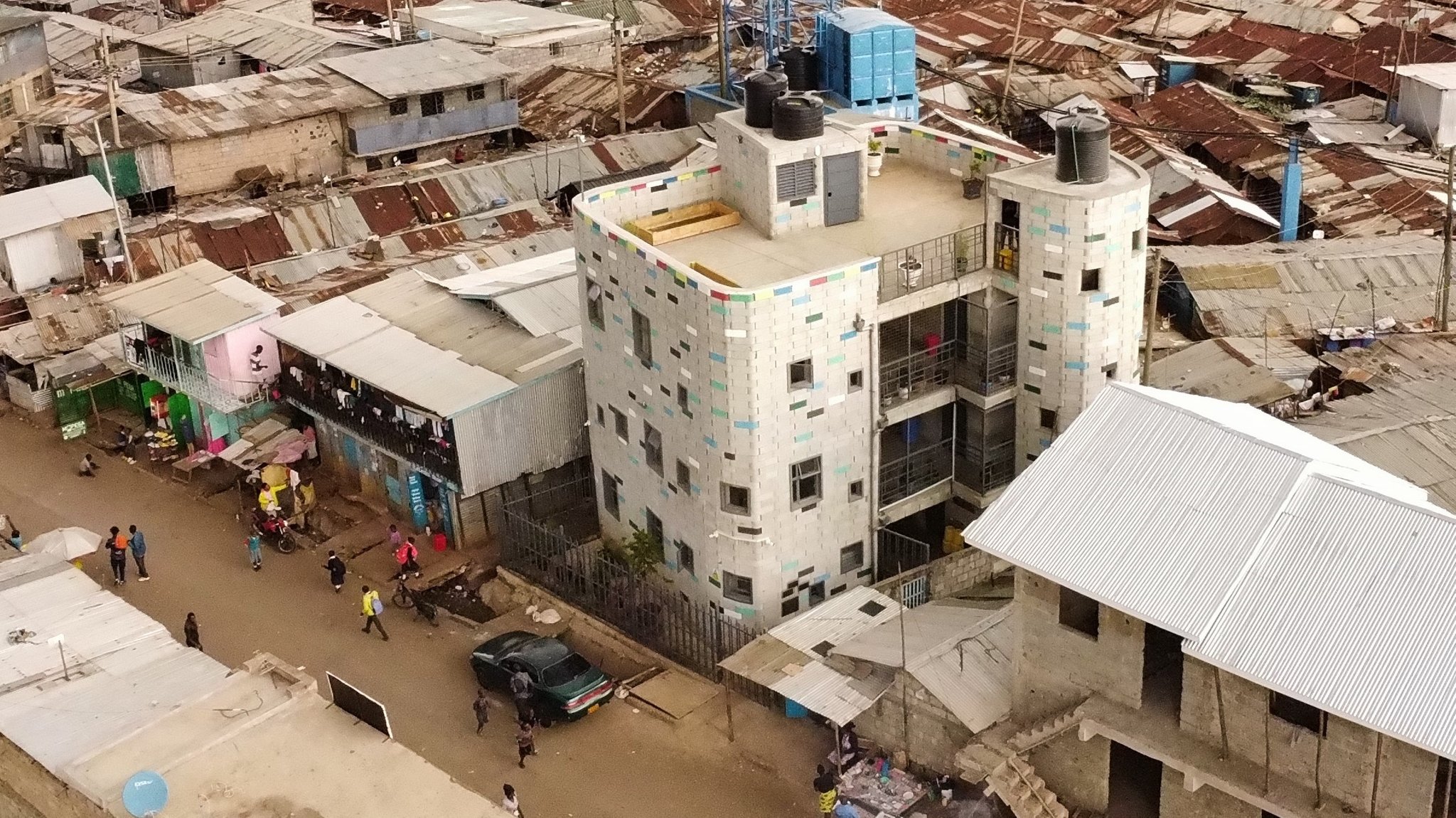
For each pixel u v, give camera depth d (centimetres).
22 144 8362
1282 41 10044
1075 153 4647
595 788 4438
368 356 5694
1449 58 9375
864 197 5225
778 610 4916
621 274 4903
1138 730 3781
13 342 6688
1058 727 3897
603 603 5200
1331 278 6544
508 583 5400
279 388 6044
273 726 3803
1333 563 3581
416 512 5675
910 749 4344
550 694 4638
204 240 7269
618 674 4950
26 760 3791
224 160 8231
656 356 4853
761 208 5150
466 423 5284
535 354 5603
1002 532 3900
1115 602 3650
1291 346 6222
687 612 4919
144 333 6341
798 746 4541
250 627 5262
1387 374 5947
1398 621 3434
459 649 5097
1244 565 3625
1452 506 4934
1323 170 7969
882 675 4350
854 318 4666
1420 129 8469
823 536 4916
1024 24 10462
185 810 3512
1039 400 4941
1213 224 7350
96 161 7862
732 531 4800
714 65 9894
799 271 4872
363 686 4931
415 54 9050
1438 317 6294
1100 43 10200
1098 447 4034
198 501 6044
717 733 4622
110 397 6719
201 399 6022
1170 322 6600
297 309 6372
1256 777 3597
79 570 4797
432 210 7738
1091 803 4047
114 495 6112
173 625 5284
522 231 7538
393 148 8638
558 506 5728
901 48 7162
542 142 8950
